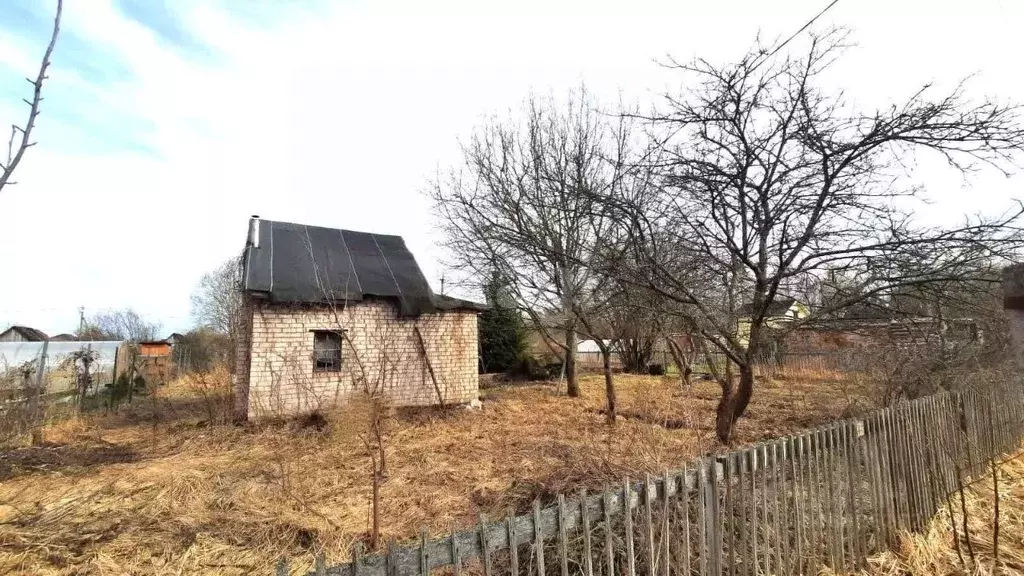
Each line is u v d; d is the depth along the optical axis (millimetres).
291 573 4156
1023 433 7602
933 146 4098
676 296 5211
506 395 15320
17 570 4250
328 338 11773
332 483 6453
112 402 14172
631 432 7688
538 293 14078
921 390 6688
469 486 6121
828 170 4520
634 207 5066
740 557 3270
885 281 4555
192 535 4805
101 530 5000
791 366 15609
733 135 4910
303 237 13234
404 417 11164
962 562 3904
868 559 3951
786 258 4797
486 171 15344
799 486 3605
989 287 4430
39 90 1993
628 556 2699
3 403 9305
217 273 40969
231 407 11492
